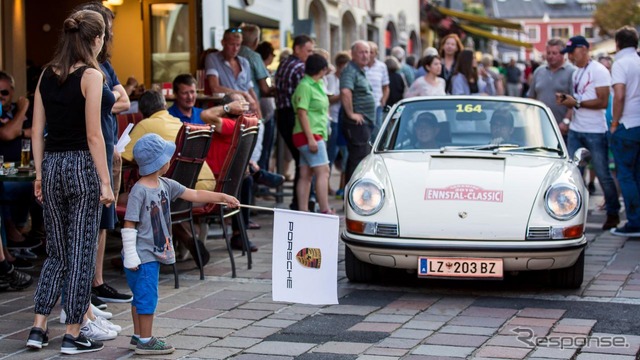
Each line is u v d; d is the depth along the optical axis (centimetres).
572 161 838
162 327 657
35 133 606
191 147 792
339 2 2575
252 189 1170
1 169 795
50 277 605
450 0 4859
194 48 1595
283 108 1218
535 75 1230
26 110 970
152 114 860
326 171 1136
